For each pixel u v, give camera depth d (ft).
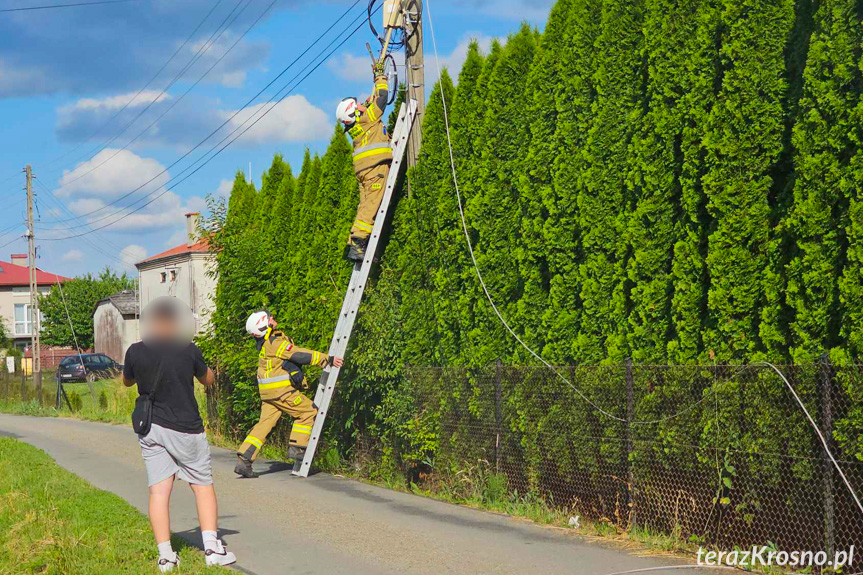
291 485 37.17
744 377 22.88
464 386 33.53
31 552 25.00
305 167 49.26
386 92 38.22
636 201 27.50
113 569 22.99
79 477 38.83
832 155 21.15
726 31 24.14
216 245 53.47
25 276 280.92
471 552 24.72
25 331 270.05
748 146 23.56
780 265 22.77
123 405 81.15
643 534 25.48
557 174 29.63
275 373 38.99
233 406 51.65
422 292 37.04
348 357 39.19
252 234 52.44
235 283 50.90
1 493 34.24
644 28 26.71
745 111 23.52
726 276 23.68
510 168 32.48
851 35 20.70
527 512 29.53
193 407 23.72
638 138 26.99
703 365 23.71
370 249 37.91
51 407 92.43
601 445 27.12
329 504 32.63
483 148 33.71
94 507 30.99
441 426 34.71
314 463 42.60
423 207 36.96
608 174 28.02
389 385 37.09
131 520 28.84
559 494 29.45
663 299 25.94
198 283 143.95
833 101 20.95
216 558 23.94
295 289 47.37
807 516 21.40
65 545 25.08
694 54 25.04
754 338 23.29
